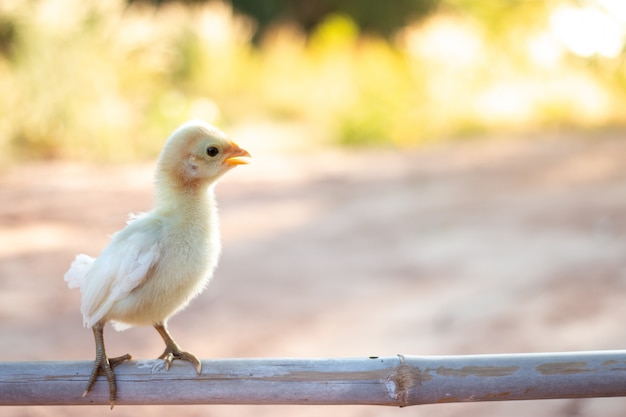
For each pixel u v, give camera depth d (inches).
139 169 657.0
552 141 806.5
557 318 325.7
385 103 871.1
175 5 1115.3
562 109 926.4
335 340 321.7
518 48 1047.6
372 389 138.6
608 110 943.0
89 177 615.5
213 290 385.7
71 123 713.0
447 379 138.6
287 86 989.8
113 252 151.1
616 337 301.3
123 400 141.0
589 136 828.6
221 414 264.2
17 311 340.8
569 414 252.1
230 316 351.3
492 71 1009.5
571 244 436.8
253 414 264.4
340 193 589.6
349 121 840.9
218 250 164.4
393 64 997.2
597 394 138.6
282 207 548.1
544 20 1104.8
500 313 338.6
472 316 338.6
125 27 795.4
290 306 363.3
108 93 739.4
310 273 410.6
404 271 410.6
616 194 547.5
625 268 382.9
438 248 449.1
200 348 314.2
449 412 260.5
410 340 319.0
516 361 139.1
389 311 352.8
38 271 392.2
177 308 157.3
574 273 383.6
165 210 161.0
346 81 959.6
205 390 139.9
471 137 861.8
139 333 328.5
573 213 504.4
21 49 726.5
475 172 658.2
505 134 871.1
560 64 1028.5
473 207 537.6
